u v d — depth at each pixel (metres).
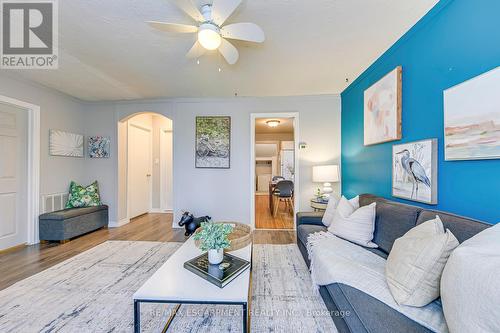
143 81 3.21
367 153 2.81
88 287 2.01
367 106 2.74
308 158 3.88
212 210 4.03
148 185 5.47
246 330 1.21
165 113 4.08
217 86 3.42
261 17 1.84
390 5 1.70
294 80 3.19
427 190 1.74
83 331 1.49
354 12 1.78
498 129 1.23
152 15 1.81
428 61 1.77
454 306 0.88
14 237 2.99
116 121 4.13
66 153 3.74
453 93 1.52
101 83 3.27
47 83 3.26
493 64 1.27
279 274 2.25
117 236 3.53
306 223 2.76
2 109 2.87
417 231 1.36
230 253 1.83
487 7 1.30
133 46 2.29
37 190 3.24
